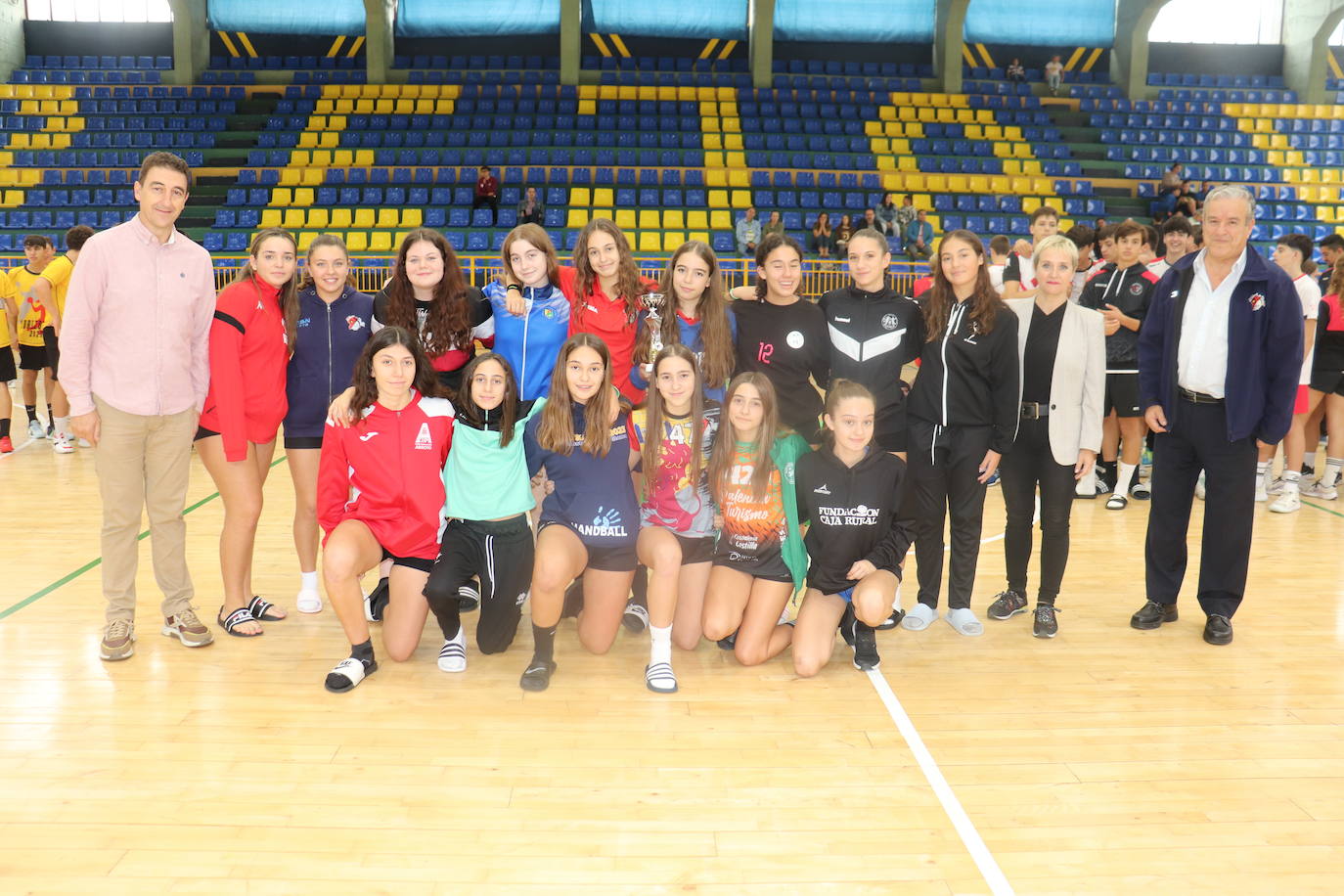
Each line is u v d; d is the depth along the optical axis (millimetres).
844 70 18375
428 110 16734
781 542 3166
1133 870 2115
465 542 3105
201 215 14812
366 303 3488
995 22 18656
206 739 2645
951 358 3369
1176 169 15328
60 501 5297
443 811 2303
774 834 2227
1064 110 17844
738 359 3473
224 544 3406
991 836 2230
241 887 2012
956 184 15766
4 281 6504
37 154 15680
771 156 15961
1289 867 2137
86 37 18125
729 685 3066
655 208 15031
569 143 16062
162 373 3080
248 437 3299
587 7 18078
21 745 2590
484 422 3059
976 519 3521
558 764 2537
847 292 3477
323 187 14984
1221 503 3424
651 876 2066
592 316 3414
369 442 3072
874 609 3062
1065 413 3449
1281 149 16938
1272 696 3020
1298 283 5227
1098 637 3525
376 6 17078
